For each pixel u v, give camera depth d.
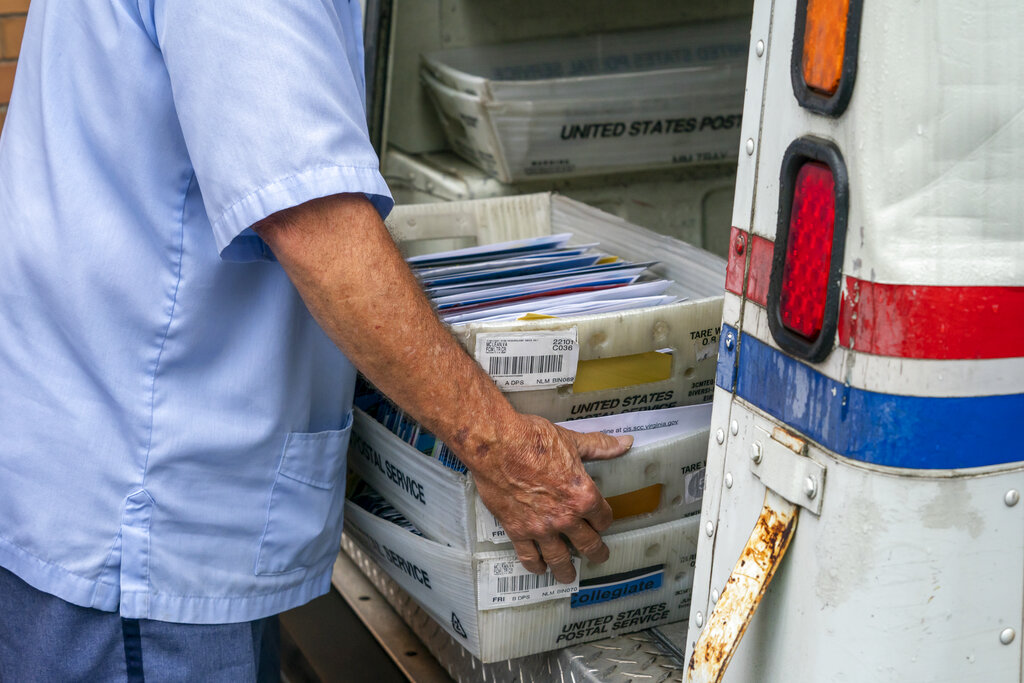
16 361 1.27
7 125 1.32
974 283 0.80
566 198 2.02
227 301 1.22
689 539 1.40
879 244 0.80
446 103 2.23
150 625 1.27
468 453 1.17
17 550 1.29
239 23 1.02
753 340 0.97
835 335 0.85
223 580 1.31
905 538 0.85
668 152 2.29
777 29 0.90
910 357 0.81
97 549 1.25
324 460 1.37
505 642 1.34
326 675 1.77
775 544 0.93
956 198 0.80
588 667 1.34
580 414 1.31
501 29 2.30
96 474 1.24
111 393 1.22
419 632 1.77
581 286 1.50
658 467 1.35
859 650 0.89
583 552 1.29
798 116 0.88
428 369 1.12
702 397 1.38
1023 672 0.93
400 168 2.36
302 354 1.30
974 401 0.83
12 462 1.27
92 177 1.20
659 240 1.79
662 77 2.19
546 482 1.20
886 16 0.77
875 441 0.83
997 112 0.79
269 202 1.03
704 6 2.37
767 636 0.98
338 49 1.10
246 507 1.30
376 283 1.08
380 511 1.52
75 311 1.21
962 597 0.88
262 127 1.03
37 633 1.30
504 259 1.63
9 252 1.25
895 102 0.78
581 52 2.36
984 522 0.87
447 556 1.32
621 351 1.29
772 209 0.92
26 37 1.33
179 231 1.18
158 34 1.09
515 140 2.12
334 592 2.02
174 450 1.23
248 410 1.25
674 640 1.41
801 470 0.90
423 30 2.28
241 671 1.35
